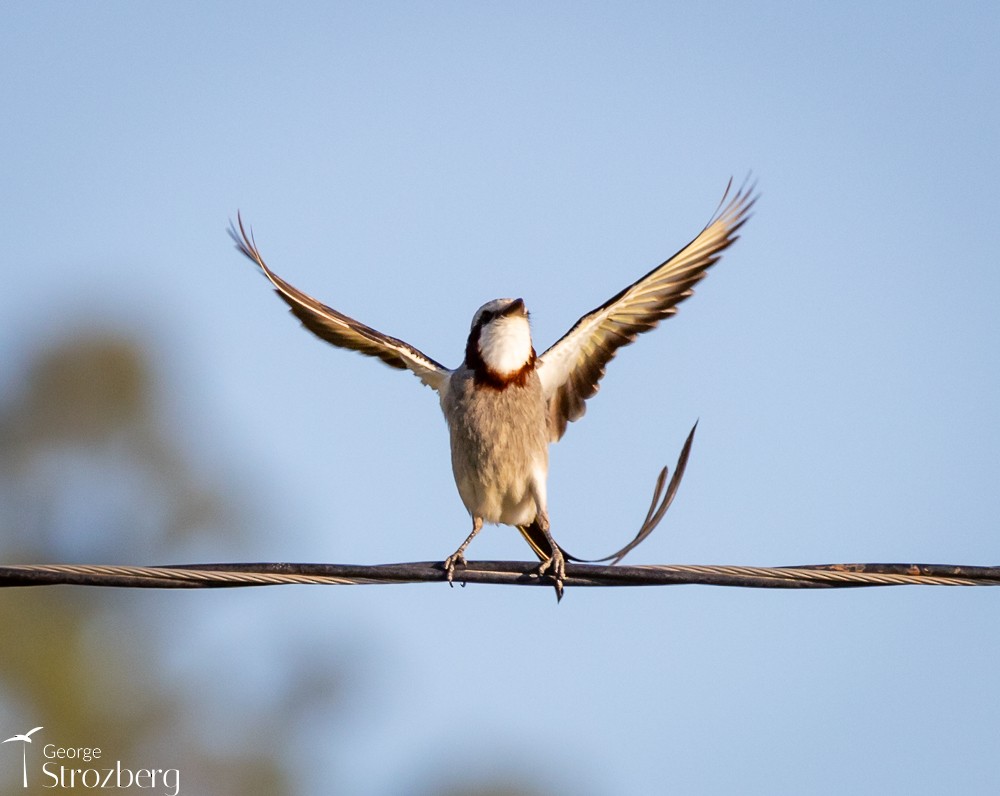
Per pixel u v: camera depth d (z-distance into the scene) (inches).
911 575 342.0
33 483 840.3
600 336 465.7
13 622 714.2
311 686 737.0
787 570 344.5
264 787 716.7
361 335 467.8
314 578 346.3
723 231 456.8
